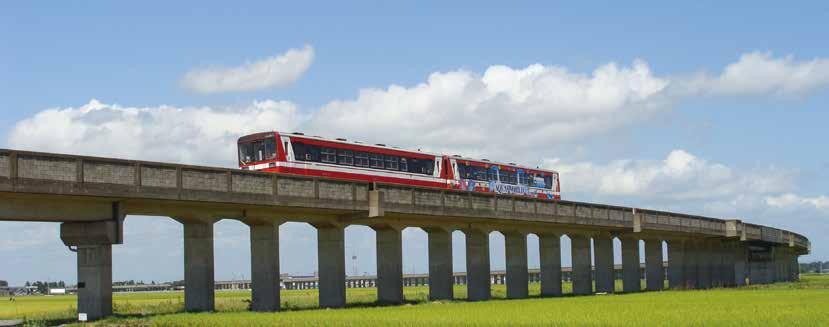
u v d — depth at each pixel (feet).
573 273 311.27
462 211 237.66
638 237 334.65
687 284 359.46
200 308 186.19
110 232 166.71
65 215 161.07
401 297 237.04
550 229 293.02
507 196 255.50
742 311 168.14
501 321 145.69
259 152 212.64
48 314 213.25
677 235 359.05
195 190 170.30
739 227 382.83
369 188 214.07
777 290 314.14
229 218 194.49
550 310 177.58
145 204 173.88
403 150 246.06
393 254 237.66
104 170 155.84
